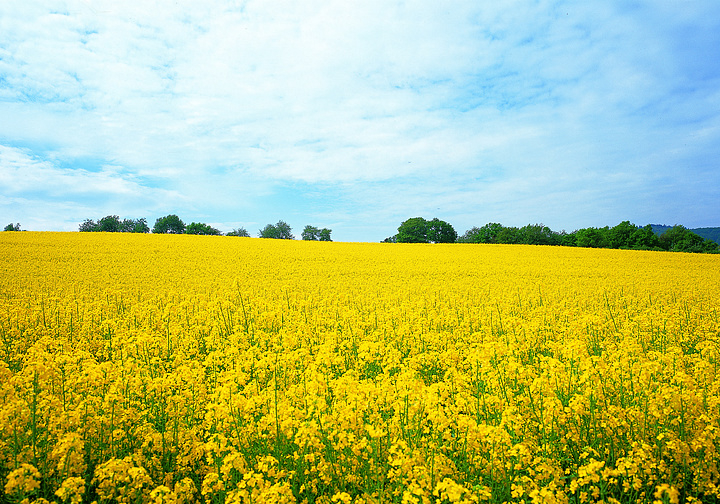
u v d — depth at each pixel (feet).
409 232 338.13
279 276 90.48
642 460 14.10
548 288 74.90
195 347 33.96
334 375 25.68
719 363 24.48
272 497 11.62
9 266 88.22
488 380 20.95
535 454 15.84
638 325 37.11
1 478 13.74
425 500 12.07
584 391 18.86
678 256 154.30
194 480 15.37
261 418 17.06
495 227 376.07
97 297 58.90
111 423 16.44
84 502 13.89
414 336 34.81
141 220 352.69
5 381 17.02
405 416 16.69
